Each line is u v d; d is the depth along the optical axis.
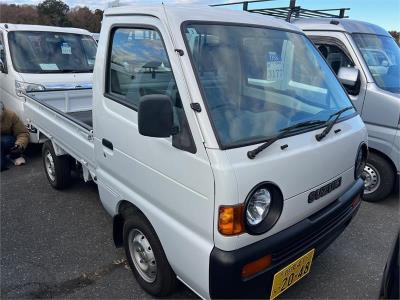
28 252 3.34
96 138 3.04
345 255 3.41
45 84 6.05
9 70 6.23
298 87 2.72
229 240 1.93
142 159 2.43
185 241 2.15
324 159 2.37
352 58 4.43
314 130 2.43
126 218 2.82
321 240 2.46
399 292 1.71
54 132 4.07
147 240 2.61
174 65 2.16
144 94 2.49
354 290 2.94
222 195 1.89
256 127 2.18
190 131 2.03
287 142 2.20
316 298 2.84
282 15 5.44
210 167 1.92
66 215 4.02
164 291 2.64
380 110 4.20
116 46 2.77
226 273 1.96
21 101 5.89
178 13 2.32
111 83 2.84
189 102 2.05
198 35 2.28
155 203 2.41
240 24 2.56
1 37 6.66
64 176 4.38
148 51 2.44
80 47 7.19
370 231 3.85
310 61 2.97
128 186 2.71
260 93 2.42
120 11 2.72
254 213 2.01
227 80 2.26
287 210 2.16
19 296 2.79
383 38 4.91
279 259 2.18
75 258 3.27
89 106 5.28
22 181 4.91
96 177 3.24
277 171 2.05
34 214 4.03
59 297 2.79
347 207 2.75
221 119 2.09
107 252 3.36
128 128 2.55
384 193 4.41
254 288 2.08
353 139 2.70
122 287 2.90
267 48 2.62
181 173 2.11
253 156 1.98
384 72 4.47
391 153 4.20
